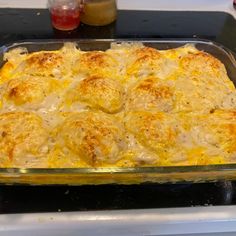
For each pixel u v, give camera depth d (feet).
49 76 2.92
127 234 2.27
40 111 2.70
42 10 3.96
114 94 2.71
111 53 3.18
